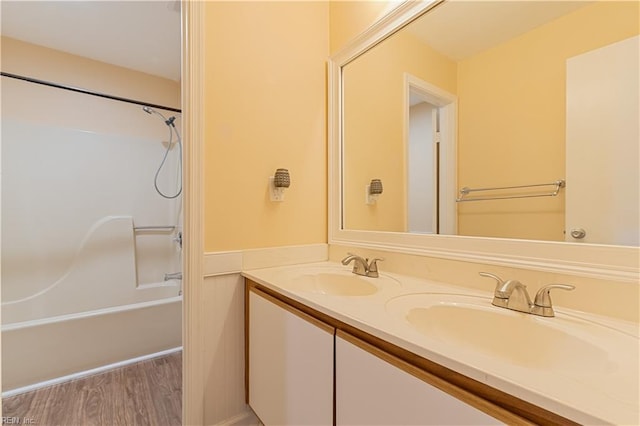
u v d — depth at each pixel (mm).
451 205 1213
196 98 1290
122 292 2398
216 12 1369
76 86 2377
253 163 1463
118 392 1683
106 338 1945
